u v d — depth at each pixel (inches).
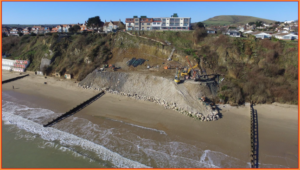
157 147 1050.7
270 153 998.4
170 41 2385.6
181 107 1439.5
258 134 1151.6
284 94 1531.7
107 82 1909.4
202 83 1589.6
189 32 2470.5
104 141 1098.1
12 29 4726.9
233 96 1520.7
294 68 1711.4
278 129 1196.5
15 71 2593.5
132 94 1711.4
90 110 1478.8
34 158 977.5
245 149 1027.9
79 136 1144.2
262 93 1558.8
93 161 956.0
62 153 1015.0
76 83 2053.4
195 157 978.1
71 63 2352.4
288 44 1910.7
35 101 1632.6
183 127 1234.0
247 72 1774.1
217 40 2151.8
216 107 1462.8
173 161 952.3
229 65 1860.2
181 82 1635.1
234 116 1352.1
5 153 1010.7
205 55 1991.9
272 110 1427.2
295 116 1338.6
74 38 2706.7
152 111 1439.5
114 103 1589.6
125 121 1312.7
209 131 1189.1
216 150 1026.7
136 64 2107.5
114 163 943.0
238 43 2009.1
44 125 1238.3
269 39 2046.0
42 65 2471.7
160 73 1867.6
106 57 2293.3
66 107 1517.0
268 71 1736.0
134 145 1066.1
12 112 1428.4
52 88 1947.6
